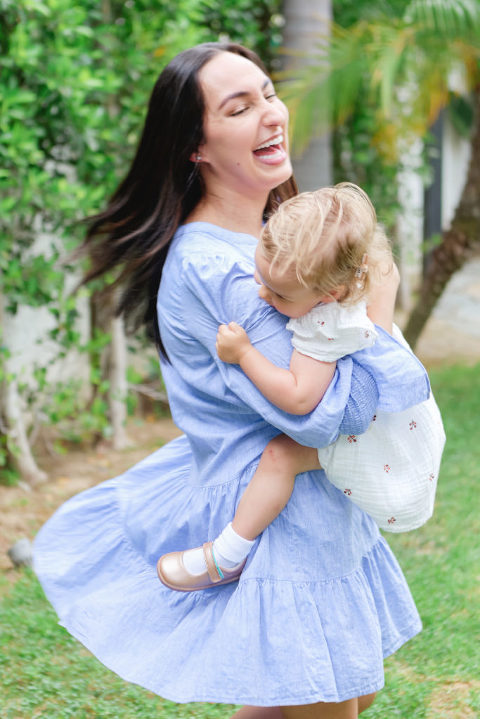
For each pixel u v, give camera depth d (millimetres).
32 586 4086
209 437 2156
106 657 2137
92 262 2453
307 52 6926
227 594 2113
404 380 1955
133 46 6102
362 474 2018
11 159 5094
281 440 2070
